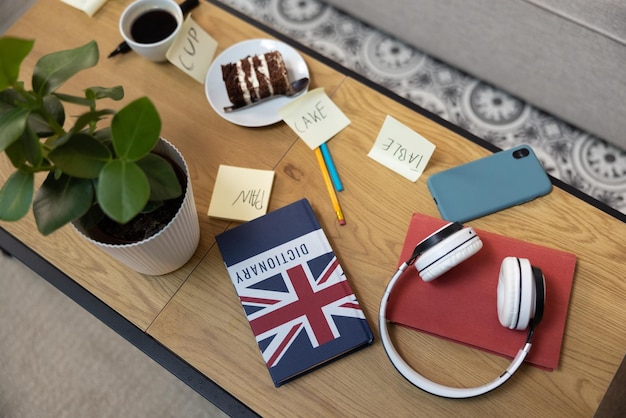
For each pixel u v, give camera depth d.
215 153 0.91
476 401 0.75
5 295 1.33
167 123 0.94
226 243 0.83
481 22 1.20
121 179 0.55
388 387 0.76
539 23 1.12
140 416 1.21
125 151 0.56
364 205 0.87
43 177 0.91
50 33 1.01
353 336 0.78
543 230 0.83
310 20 1.56
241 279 0.81
